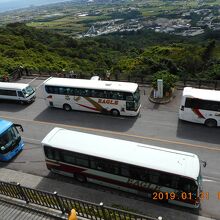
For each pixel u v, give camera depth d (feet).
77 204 47.91
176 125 81.71
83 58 247.70
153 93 98.99
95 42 337.93
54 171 63.67
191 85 102.22
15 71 129.59
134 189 55.77
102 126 84.69
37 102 105.29
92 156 55.83
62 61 196.65
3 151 68.23
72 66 186.80
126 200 56.29
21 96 101.71
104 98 87.71
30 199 50.16
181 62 136.05
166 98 95.45
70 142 59.26
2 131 68.18
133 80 110.83
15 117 94.89
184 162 51.31
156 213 52.80
